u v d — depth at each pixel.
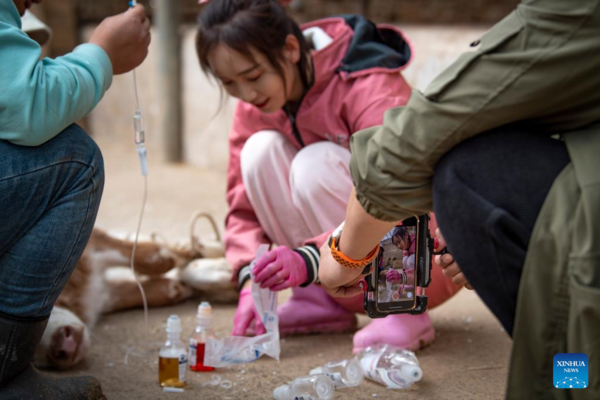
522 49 1.05
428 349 2.07
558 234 1.01
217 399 1.74
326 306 2.21
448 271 1.47
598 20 1.01
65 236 1.46
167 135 5.57
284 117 2.24
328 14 5.57
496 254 1.06
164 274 2.68
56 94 1.38
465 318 2.37
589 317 0.98
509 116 1.08
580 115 1.07
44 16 6.20
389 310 1.49
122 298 2.47
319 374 1.73
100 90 1.50
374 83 2.08
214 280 2.52
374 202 1.18
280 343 2.16
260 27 2.00
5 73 1.34
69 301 2.27
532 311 1.03
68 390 1.55
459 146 1.11
